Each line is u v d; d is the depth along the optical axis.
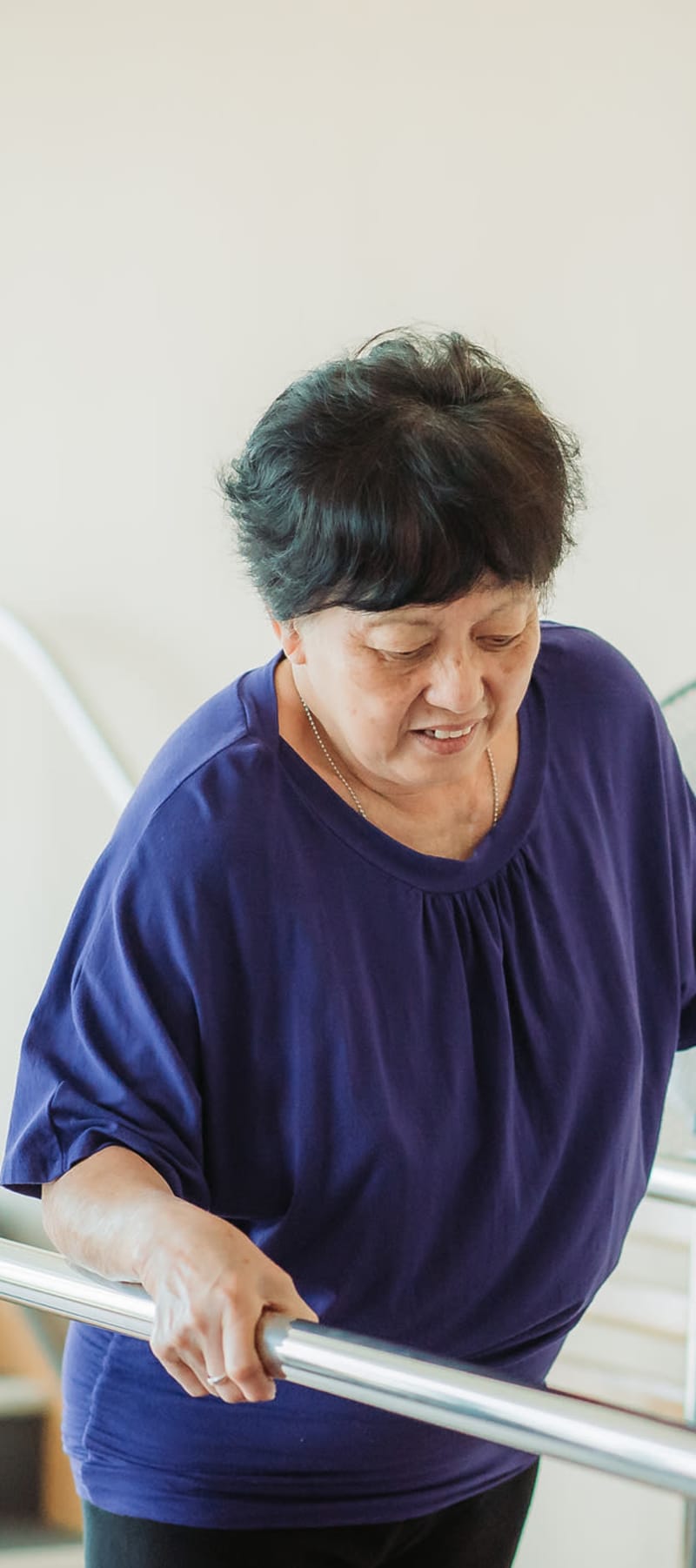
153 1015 1.13
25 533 2.66
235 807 1.13
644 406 2.25
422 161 2.32
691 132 2.17
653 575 2.28
